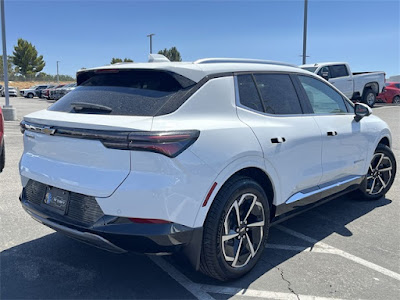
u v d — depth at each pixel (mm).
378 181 5348
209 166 2764
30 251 3699
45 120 3006
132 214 2590
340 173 4371
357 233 4250
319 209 5062
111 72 3254
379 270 3400
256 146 3119
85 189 2695
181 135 2633
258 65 3621
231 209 2977
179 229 2664
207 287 3113
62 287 3086
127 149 2576
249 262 3232
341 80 15734
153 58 3492
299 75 4055
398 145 9828
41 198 3143
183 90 2896
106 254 3674
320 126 3967
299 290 3064
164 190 2562
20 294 2973
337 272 3359
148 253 2652
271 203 3498
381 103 25109
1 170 6305
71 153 2844
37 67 70625
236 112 3174
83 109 2992
